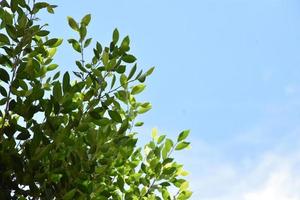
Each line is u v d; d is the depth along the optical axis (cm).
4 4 355
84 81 349
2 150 329
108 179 411
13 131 333
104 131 372
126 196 422
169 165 446
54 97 336
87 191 346
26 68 348
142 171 438
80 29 389
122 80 388
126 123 379
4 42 352
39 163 330
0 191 320
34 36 386
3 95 338
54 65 422
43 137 331
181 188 442
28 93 347
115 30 377
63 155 347
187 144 435
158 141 447
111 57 376
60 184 337
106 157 376
